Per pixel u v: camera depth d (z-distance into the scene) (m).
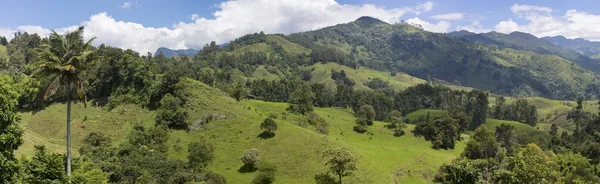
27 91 122.06
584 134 167.75
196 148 88.94
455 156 121.06
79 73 42.75
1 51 193.75
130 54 142.00
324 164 82.88
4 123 27.22
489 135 112.81
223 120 112.38
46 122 115.00
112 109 119.94
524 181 42.84
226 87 162.38
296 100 152.62
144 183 66.81
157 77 136.62
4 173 26.72
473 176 44.75
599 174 108.88
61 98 127.88
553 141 151.38
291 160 87.94
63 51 42.25
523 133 174.38
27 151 73.75
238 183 79.62
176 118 107.75
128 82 127.88
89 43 43.88
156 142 96.44
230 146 97.75
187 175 73.50
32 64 39.97
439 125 139.62
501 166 51.03
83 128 109.69
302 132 100.94
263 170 82.19
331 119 147.12
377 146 118.75
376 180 78.25
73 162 50.53
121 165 73.44
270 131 101.19
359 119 141.50
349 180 77.94
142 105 119.62
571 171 98.31
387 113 189.12
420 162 100.12
